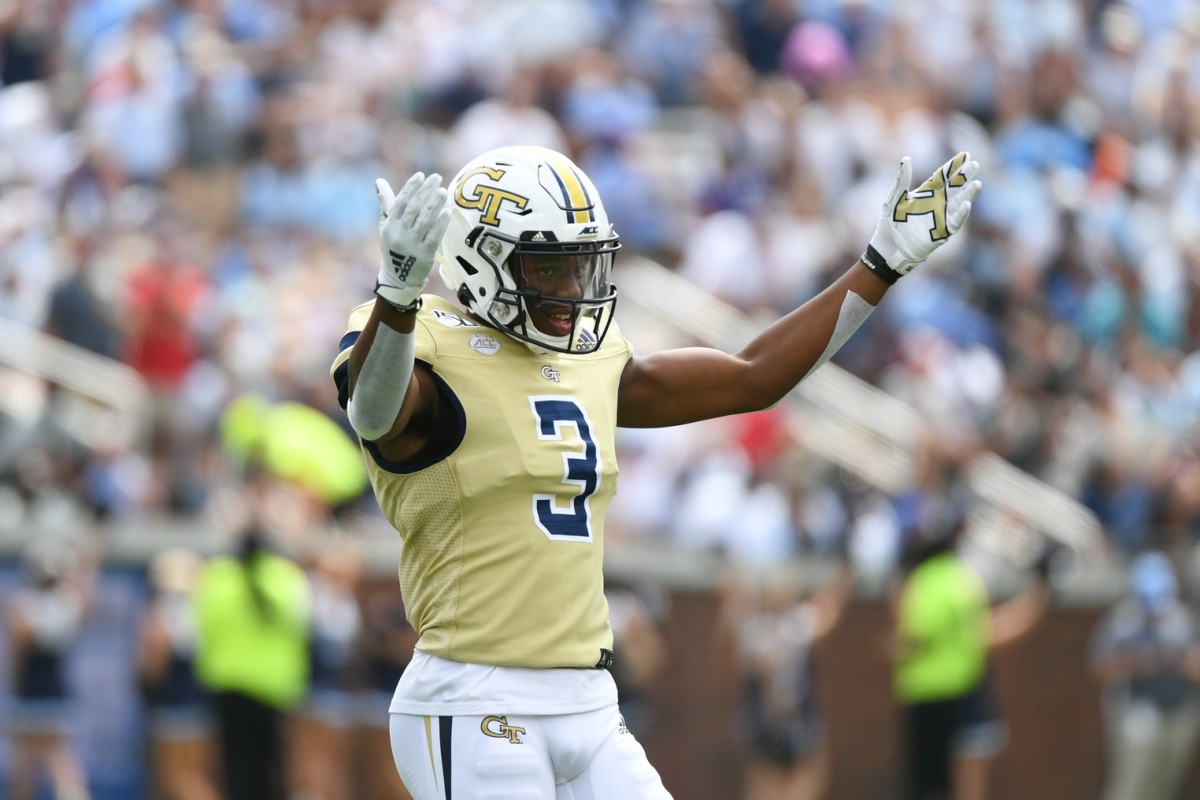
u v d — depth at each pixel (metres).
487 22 50.34
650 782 14.58
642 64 51.56
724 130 49.69
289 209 45.22
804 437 40.78
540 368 14.57
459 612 14.21
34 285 40.81
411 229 12.94
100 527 34.34
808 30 53.03
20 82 49.12
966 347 43.19
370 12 50.38
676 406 15.43
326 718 33.81
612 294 14.96
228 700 32.16
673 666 37.22
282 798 32.69
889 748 38.16
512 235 14.27
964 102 51.66
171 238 42.22
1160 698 38.53
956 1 52.62
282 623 32.44
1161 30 55.72
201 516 36.94
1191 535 40.91
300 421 35.16
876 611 38.38
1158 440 42.81
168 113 45.25
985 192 47.31
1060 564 39.50
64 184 42.97
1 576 33.91
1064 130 50.06
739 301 44.28
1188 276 48.81
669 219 46.84
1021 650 39.53
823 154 48.03
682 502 38.91
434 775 14.23
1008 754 39.34
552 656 14.20
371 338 13.25
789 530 38.31
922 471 37.47
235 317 39.78
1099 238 48.09
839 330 15.41
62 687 32.78
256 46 48.25
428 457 14.17
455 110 49.59
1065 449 43.00
